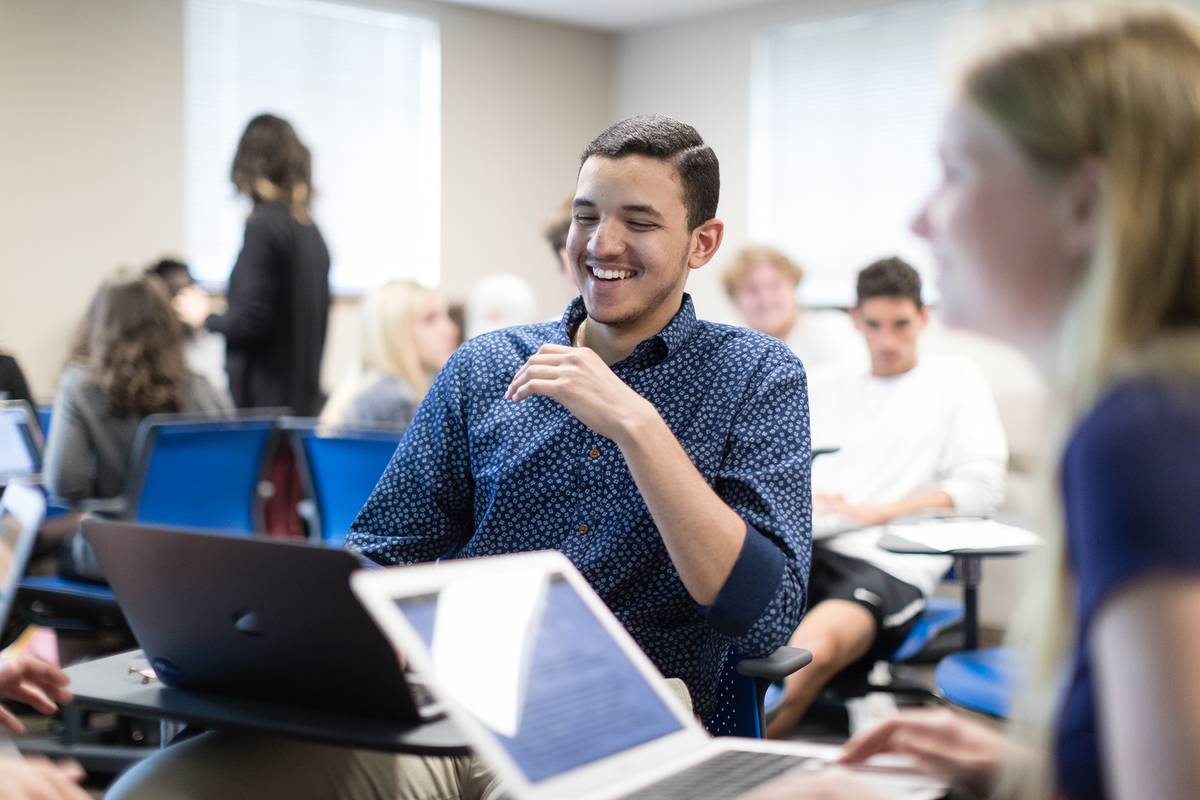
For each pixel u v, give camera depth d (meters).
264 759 1.35
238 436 3.25
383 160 6.52
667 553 1.53
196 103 5.82
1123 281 0.70
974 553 2.29
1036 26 0.75
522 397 1.39
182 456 3.11
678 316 1.62
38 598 2.92
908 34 6.06
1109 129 0.71
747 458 1.55
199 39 5.81
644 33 7.21
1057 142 0.72
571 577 1.06
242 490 3.36
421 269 6.69
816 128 6.45
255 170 4.23
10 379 4.23
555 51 7.12
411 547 1.67
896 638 2.89
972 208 0.76
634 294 1.56
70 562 2.98
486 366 1.69
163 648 1.22
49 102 5.34
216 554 1.12
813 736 3.24
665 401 1.60
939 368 3.31
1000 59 0.75
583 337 1.68
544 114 7.11
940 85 0.80
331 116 6.32
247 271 4.16
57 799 1.05
